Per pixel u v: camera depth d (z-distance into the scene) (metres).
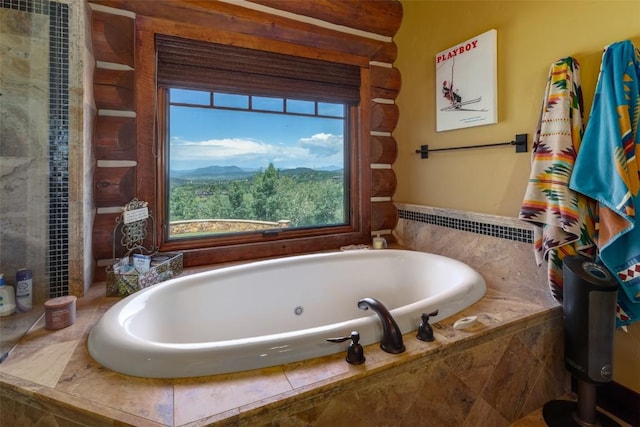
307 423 0.82
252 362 0.89
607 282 1.14
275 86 2.05
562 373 1.40
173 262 1.68
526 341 1.26
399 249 2.26
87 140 1.49
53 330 1.12
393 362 0.94
